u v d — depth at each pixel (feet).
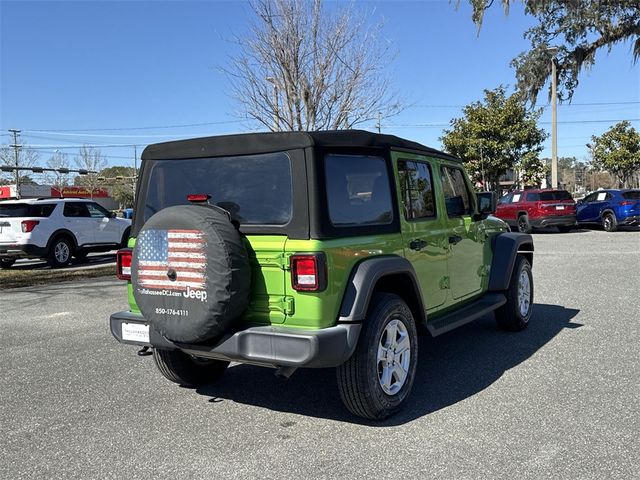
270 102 44.80
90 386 16.75
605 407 13.92
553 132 82.58
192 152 14.12
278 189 12.71
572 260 43.06
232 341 12.37
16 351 21.04
